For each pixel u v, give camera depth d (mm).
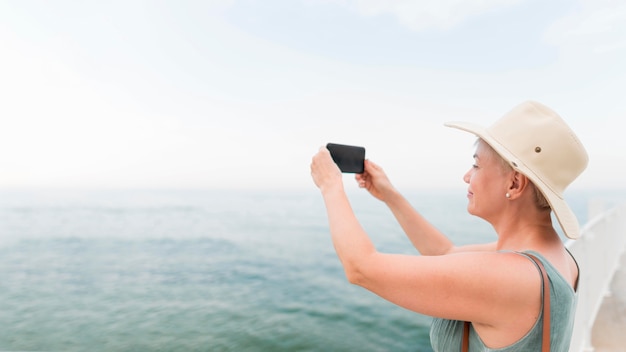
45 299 16469
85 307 15148
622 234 6133
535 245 881
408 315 11531
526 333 774
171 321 12680
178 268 20125
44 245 25797
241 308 13266
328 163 1043
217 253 22938
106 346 11422
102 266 21281
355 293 14461
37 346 11914
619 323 3580
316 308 12680
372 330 10500
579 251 2572
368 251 834
